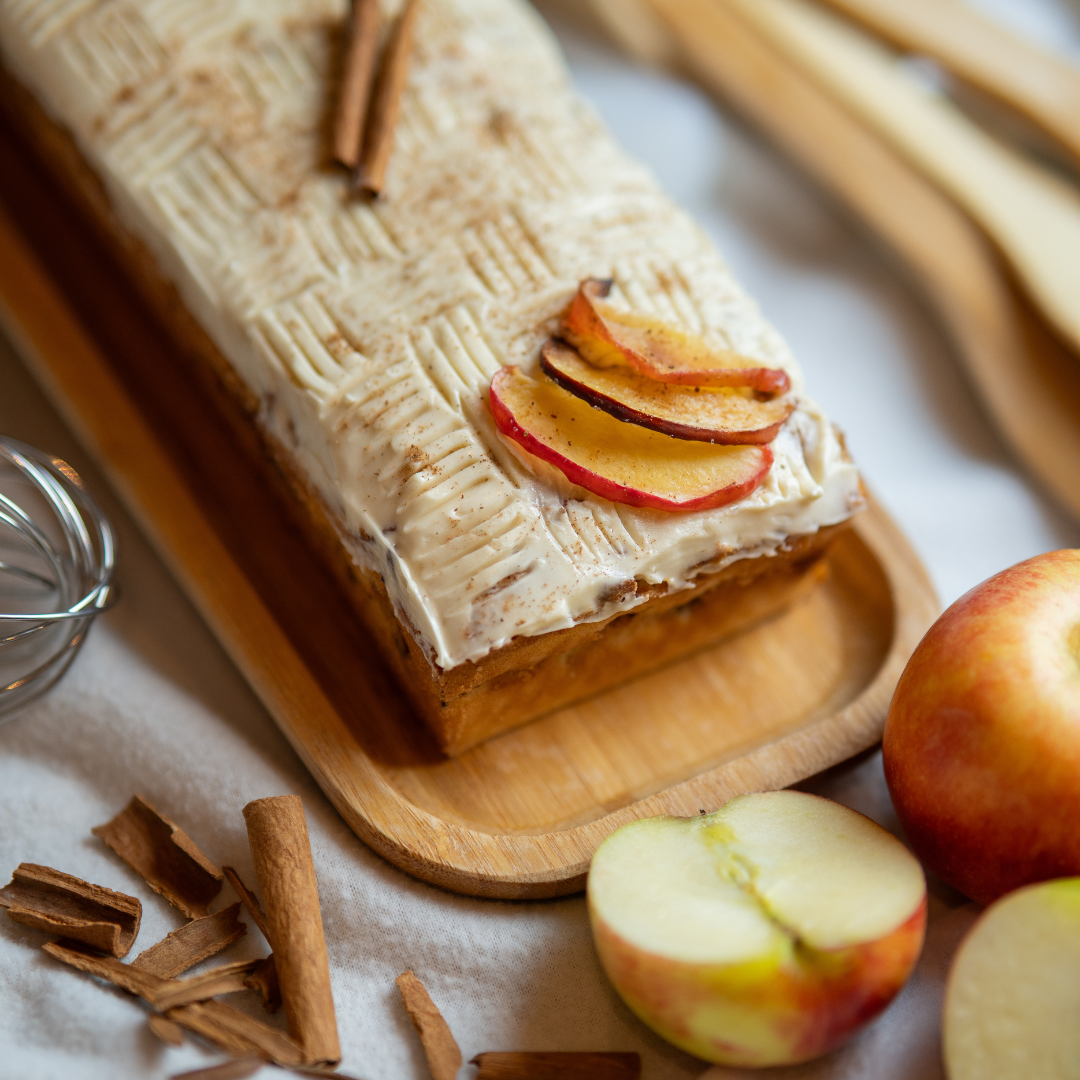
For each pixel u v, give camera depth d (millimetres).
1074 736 498
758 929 495
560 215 589
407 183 592
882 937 490
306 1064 503
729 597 574
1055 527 627
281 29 616
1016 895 493
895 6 711
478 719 554
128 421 599
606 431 543
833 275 677
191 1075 499
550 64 631
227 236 583
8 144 668
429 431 546
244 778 550
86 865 537
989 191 669
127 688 561
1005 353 644
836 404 649
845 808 525
